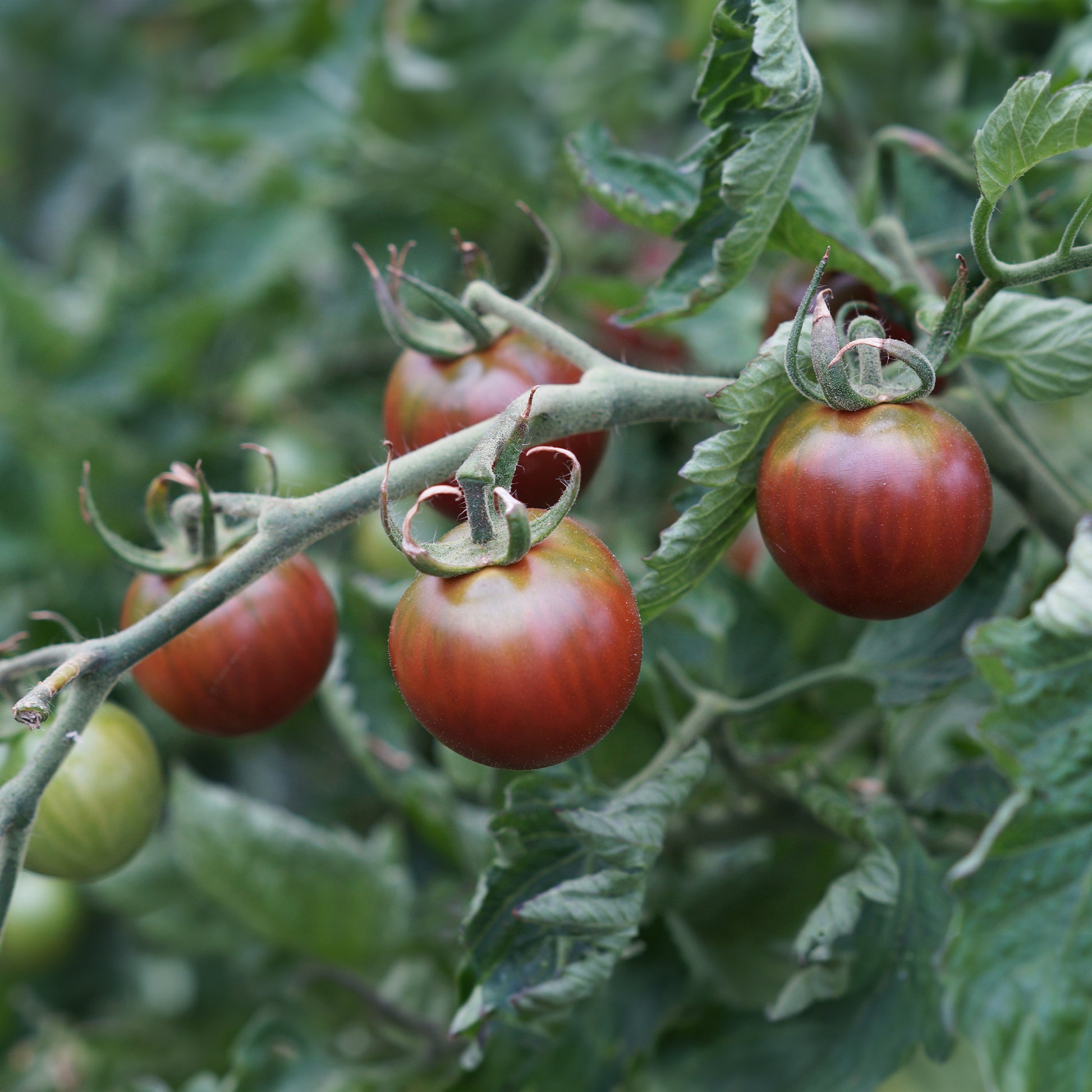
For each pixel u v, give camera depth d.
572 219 0.79
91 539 0.77
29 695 0.47
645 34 0.81
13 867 0.49
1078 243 0.60
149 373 0.78
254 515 0.50
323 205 0.78
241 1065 0.59
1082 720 0.50
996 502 0.69
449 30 0.82
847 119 0.72
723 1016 0.55
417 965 0.63
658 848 0.51
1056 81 0.57
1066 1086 0.49
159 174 0.81
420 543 0.49
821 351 0.48
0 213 1.22
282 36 0.84
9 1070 0.71
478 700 0.48
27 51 1.19
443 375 0.53
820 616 0.60
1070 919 0.49
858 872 0.52
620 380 0.50
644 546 0.68
